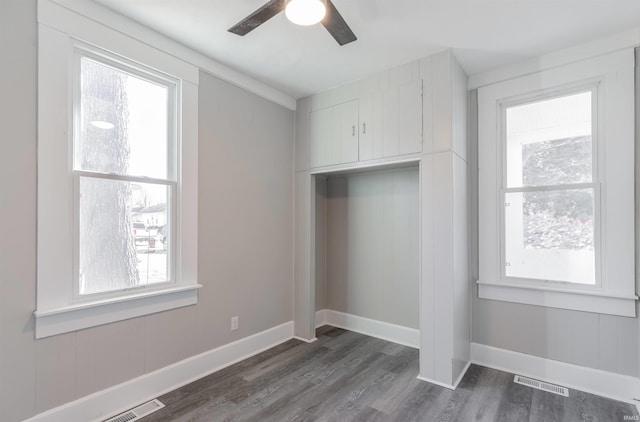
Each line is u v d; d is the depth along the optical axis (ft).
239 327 9.41
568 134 8.20
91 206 6.56
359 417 6.68
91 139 6.58
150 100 7.57
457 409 6.96
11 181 5.48
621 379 7.30
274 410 6.91
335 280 12.50
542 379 8.21
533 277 8.55
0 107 5.36
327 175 11.98
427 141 8.31
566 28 7.13
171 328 7.75
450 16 6.73
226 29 7.28
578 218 8.02
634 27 7.10
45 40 5.81
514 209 8.86
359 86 9.72
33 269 5.70
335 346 10.41
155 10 6.62
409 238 10.68
